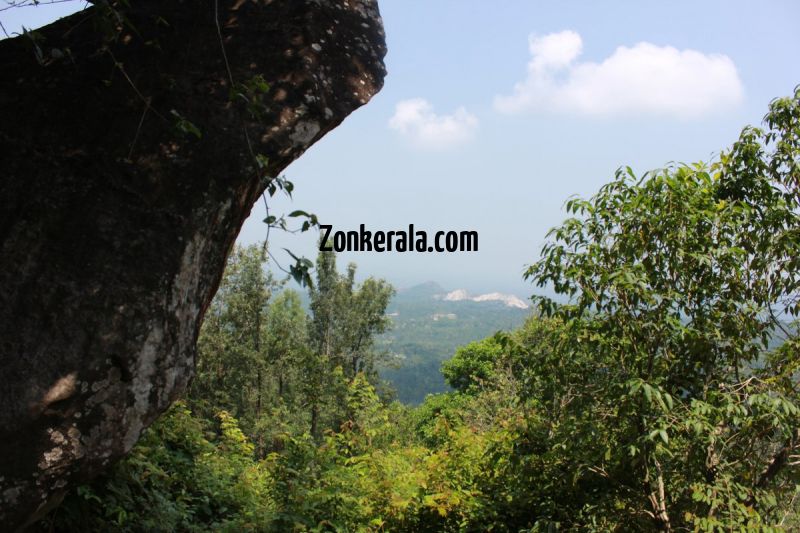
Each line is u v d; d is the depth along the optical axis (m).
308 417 18.58
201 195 2.66
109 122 2.71
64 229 2.40
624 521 4.49
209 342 26.03
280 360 25.78
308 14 3.28
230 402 24.75
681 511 4.36
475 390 27.20
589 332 4.51
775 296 4.62
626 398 4.15
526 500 4.98
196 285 2.69
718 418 4.07
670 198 4.23
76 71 2.85
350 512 5.55
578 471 4.49
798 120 4.75
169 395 2.50
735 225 4.31
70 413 2.21
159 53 3.01
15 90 2.72
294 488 5.31
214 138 2.79
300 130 2.98
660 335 4.24
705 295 4.54
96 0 2.65
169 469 5.21
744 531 3.74
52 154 2.55
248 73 3.03
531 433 4.88
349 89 3.26
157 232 2.53
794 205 4.68
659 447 3.88
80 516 3.57
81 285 2.33
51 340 2.22
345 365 31.42
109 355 2.30
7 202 2.39
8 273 2.26
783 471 4.44
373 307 32.25
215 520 5.19
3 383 2.10
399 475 6.20
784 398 3.80
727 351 4.47
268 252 2.27
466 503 5.52
